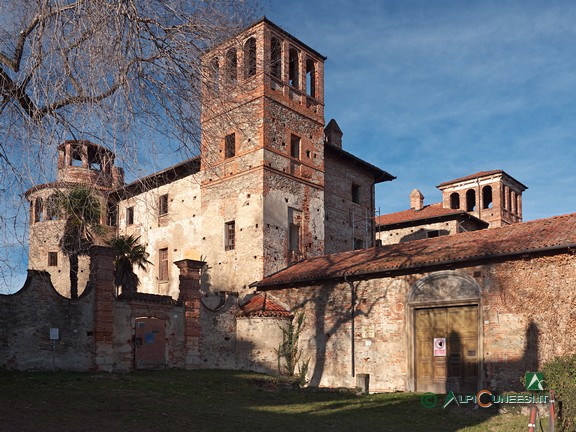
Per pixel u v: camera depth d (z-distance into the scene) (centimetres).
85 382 1661
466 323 1942
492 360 1839
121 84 964
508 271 1853
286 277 2492
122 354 2089
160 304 2234
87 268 3534
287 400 1745
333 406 1636
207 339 2362
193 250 3050
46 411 1220
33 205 1025
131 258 2928
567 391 1184
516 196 5494
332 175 3281
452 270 1989
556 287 1739
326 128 3488
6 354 1805
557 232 1855
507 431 1267
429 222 4241
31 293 1891
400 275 2128
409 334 2062
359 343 2203
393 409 1602
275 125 2828
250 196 2752
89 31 941
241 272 2725
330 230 3184
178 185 3238
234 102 1182
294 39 3002
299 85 3025
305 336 2384
